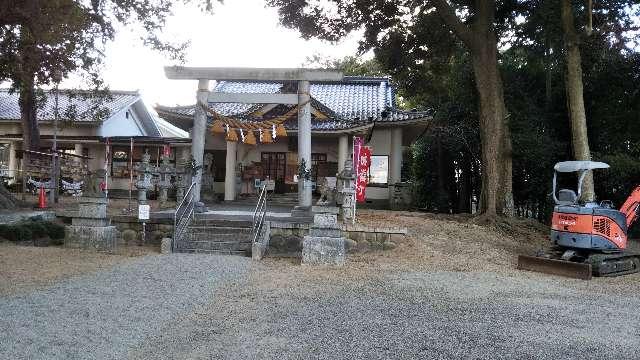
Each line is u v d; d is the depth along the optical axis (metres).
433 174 25.52
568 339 5.52
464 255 11.66
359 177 14.31
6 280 7.48
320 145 22.94
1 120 24.98
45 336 5.04
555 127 19.66
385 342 5.23
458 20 16.94
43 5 9.38
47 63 12.40
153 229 12.56
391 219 15.00
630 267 10.91
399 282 8.55
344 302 7.00
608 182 17.88
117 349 4.82
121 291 7.16
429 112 20.80
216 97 14.44
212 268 9.28
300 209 13.79
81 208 11.25
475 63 17.20
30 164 16.64
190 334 5.40
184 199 12.48
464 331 5.71
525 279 9.45
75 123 24.20
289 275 8.92
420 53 19.23
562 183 19.14
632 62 17.94
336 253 10.07
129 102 27.91
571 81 14.89
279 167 23.22
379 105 23.19
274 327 5.71
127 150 23.98
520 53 21.52
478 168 24.95
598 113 19.03
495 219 16.00
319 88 25.95
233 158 21.42
